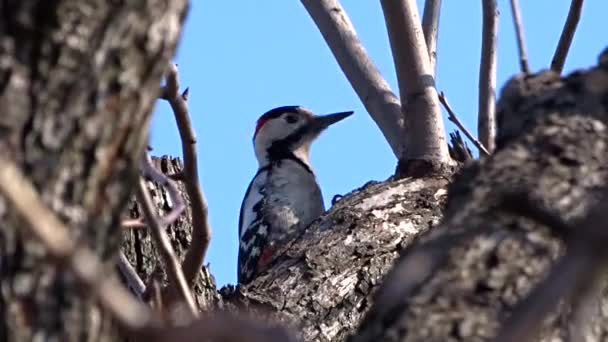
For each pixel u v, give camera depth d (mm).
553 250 4902
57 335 4176
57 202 4207
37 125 4191
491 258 4887
